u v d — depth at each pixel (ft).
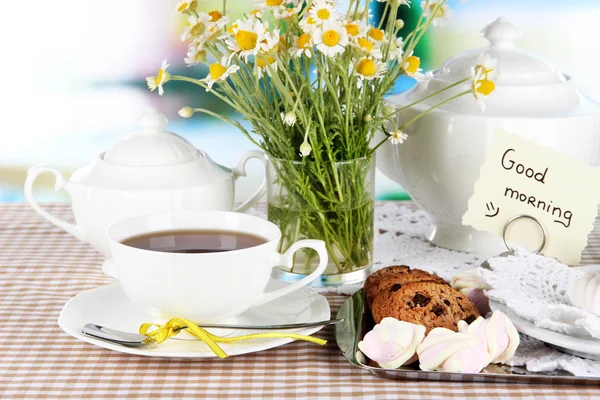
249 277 2.16
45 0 7.34
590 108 2.66
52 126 7.57
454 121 2.62
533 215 2.53
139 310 2.29
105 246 2.57
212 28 2.36
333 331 2.27
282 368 2.11
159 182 2.52
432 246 2.85
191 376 2.08
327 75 2.41
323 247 2.25
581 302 2.15
